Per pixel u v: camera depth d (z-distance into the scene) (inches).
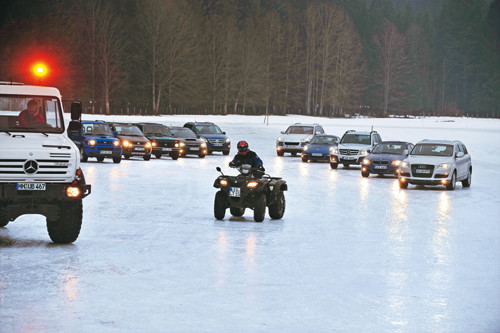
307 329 486.0
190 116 7618.1
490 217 1196.5
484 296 598.5
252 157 1128.2
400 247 856.9
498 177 2303.2
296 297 582.9
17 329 474.0
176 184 1664.6
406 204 1391.5
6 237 890.7
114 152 2396.7
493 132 5910.4
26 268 685.3
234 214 1157.7
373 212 1235.9
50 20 6791.3
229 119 7500.0
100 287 606.2
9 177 797.9
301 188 1683.1
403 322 508.7
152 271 680.4
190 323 496.4
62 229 822.5
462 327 498.3
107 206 1221.7
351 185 1818.4
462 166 1854.1
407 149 2207.2
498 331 489.1
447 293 608.1
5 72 6156.5
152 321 499.8
